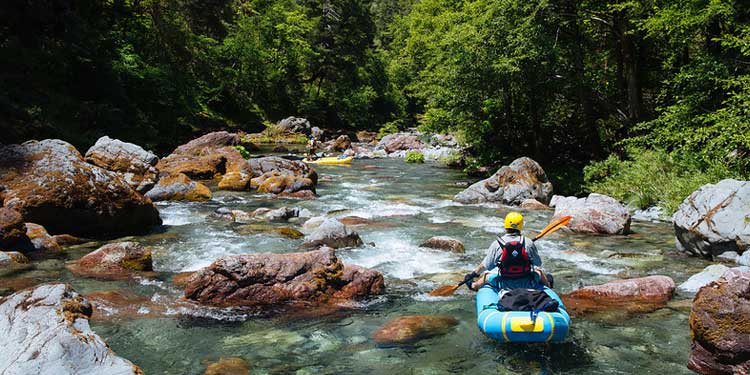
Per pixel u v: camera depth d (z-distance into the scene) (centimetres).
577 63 1605
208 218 1091
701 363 438
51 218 896
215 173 1733
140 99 2553
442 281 692
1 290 614
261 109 4616
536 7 1471
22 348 392
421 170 2177
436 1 3369
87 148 1777
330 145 3444
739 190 792
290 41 4925
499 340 497
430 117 2067
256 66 4588
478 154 2175
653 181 1225
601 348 489
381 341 507
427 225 1056
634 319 559
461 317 569
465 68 1662
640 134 1504
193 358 466
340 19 5181
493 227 1041
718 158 1116
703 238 798
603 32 1678
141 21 3192
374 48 6272
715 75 1184
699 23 1194
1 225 772
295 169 1655
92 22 2333
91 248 841
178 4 3616
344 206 1286
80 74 2159
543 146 1912
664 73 1608
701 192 841
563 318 477
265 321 553
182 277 682
